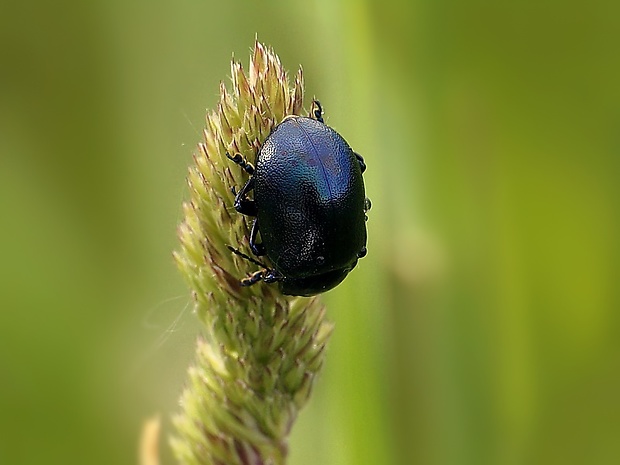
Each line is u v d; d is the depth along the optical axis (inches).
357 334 3.8
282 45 3.9
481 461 3.8
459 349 3.8
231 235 3.6
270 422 3.6
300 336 3.6
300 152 3.7
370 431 3.8
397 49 3.8
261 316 3.6
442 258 3.7
